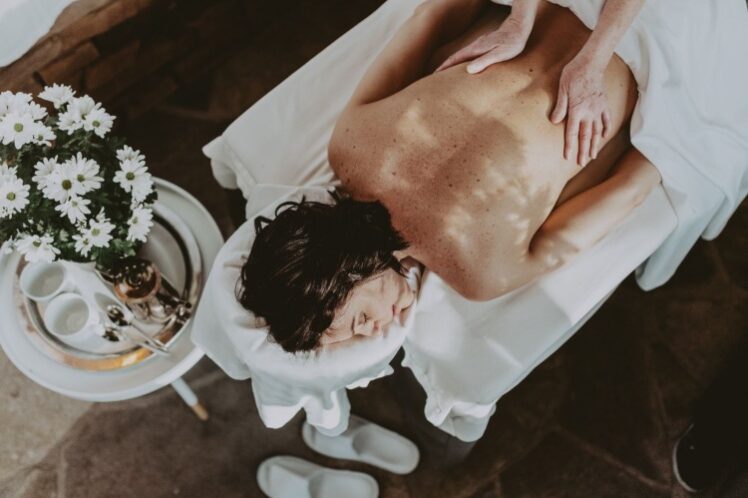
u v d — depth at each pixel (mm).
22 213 868
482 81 983
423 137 954
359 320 880
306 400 1008
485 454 1378
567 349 1458
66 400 1419
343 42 1242
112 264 1023
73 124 891
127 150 910
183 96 1719
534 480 1356
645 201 1083
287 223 847
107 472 1371
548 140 963
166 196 1192
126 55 1479
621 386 1426
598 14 1029
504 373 1008
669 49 1047
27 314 1079
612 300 1501
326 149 1152
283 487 1322
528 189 944
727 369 1198
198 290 1118
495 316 1027
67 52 1355
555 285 1032
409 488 1355
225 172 1297
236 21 1695
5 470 1375
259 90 1740
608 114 1002
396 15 1238
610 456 1368
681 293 1507
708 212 1138
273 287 823
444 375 1039
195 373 1440
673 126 1071
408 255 983
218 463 1373
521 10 1030
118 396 1049
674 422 1392
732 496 1083
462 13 1104
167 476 1367
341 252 815
